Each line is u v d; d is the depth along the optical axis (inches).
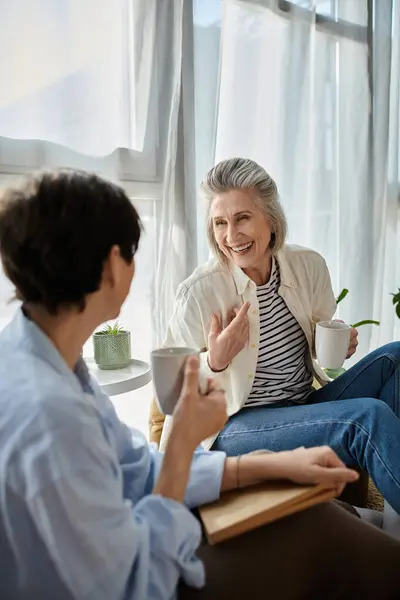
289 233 81.5
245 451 48.2
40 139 54.5
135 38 59.4
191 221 67.6
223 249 52.9
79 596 21.6
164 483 27.7
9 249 24.2
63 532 20.9
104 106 58.0
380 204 91.6
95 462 22.4
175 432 28.3
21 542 21.3
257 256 52.2
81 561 21.5
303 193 82.0
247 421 49.8
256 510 29.1
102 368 54.8
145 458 34.0
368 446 41.7
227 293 53.9
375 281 94.0
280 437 46.6
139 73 60.4
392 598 28.7
